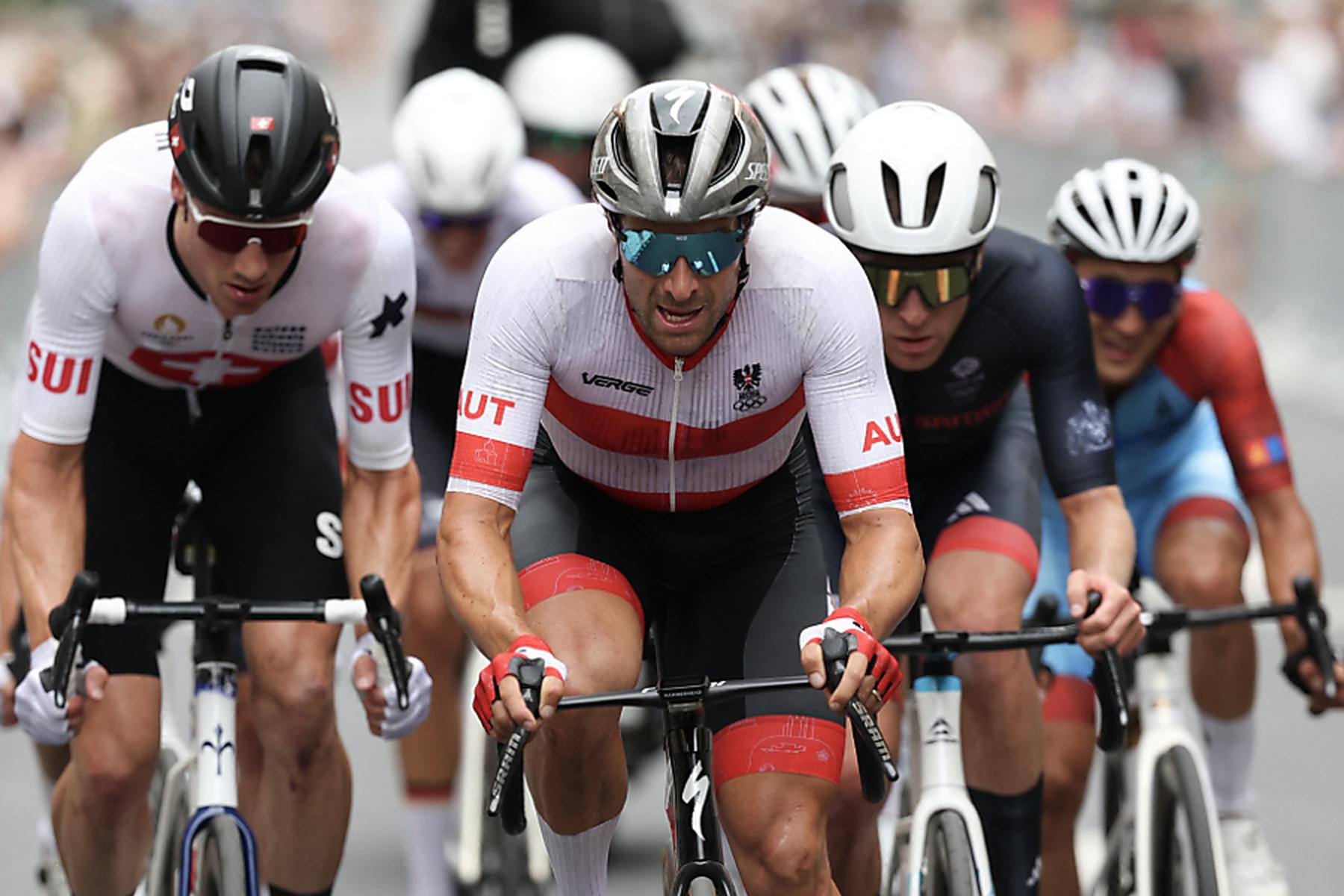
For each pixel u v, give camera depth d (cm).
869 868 1339
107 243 1274
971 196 1314
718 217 1071
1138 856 1441
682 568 1278
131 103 4903
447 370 1897
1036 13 5844
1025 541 1428
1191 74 5191
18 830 2052
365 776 2236
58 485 1297
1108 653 1255
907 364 1361
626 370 1176
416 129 1844
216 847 1219
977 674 1348
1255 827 1678
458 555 1134
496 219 1870
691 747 1127
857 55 6303
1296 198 4538
